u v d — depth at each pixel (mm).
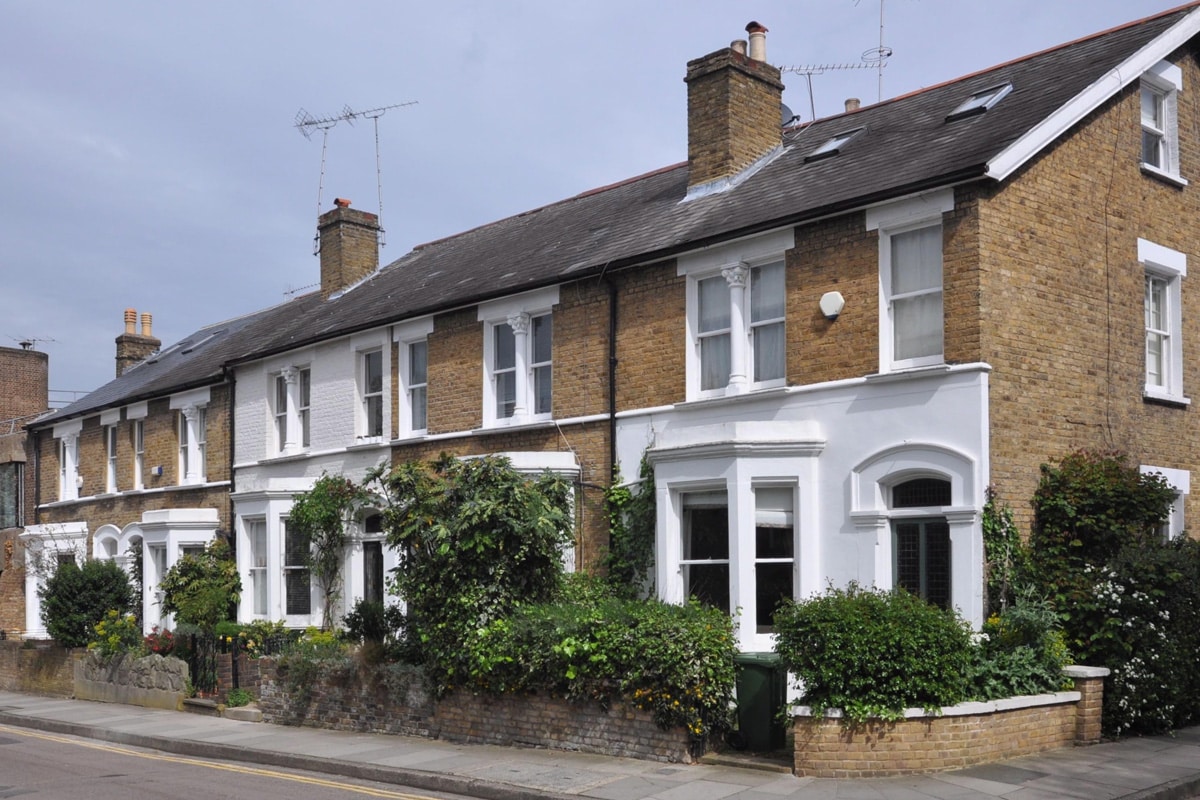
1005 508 13383
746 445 14836
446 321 20531
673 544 15781
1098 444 14844
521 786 11656
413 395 21453
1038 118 14242
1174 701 13359
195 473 27469
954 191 13750
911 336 14305
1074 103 14609
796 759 11570
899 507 14227
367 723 16109
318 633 18875
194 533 25547
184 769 14367
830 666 11469
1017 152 13727
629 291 17469
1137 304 15789
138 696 21422
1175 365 16453
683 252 16531
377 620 17438
